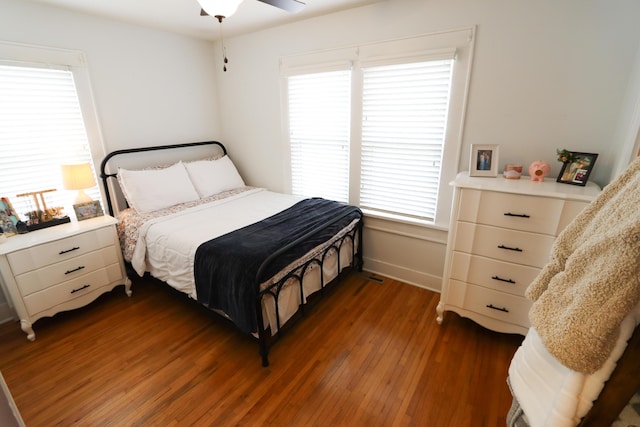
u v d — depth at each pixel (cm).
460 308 217
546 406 71
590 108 189
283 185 351
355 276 301
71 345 211
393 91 254
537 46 196
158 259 231
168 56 321
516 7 197
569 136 198
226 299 187
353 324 231
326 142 306
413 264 284
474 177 211
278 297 192
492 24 206
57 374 187
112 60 280
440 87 235
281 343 212
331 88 287
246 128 363
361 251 295
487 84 217
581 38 183
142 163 315
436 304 255
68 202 266
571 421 66
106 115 282
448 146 242
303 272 206
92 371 189
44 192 239
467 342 210
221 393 173
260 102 340
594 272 63
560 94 195
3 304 233
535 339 79
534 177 198
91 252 238
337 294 271
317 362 195
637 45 168
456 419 157
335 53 273
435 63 232
